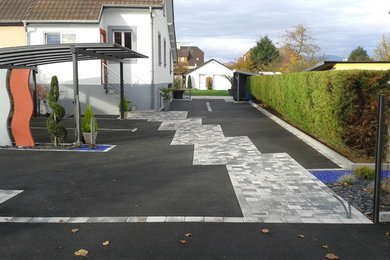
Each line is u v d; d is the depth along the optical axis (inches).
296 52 1771.7
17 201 254.4
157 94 878.4
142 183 297.0
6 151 422.9
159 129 591.8
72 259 170.7
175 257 172.1
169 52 1222.9
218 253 175.9
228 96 1525.6
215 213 229.1
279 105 661.3
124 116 716.0
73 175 322.3
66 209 238.1
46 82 787.4
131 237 193.8
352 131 358.6
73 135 535.8
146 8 803.4
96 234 198.1
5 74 438.6
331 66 700.0
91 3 791.1
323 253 176.1
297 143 457.1
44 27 765.3
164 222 214.5
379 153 209.5
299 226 208.2
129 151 425.4
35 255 174.9
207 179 307.9
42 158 388.5
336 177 311.7
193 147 444.8
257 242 187.8
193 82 2514.8
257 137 505.4
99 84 793.6
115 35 823.1
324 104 388.2
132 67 821.9
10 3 797.9
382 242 187.8
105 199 257.6
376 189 211.0
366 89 352.2
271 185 289.1
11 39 777.6
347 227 206.7
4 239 192.9
